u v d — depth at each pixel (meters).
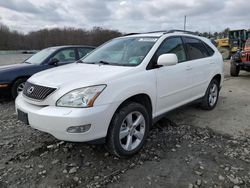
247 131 4.34
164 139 4.00
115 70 3.45
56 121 2.90
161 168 3.17
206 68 5.04
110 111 3.06
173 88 4.14
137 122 3.45
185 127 4.50
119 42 4.54
